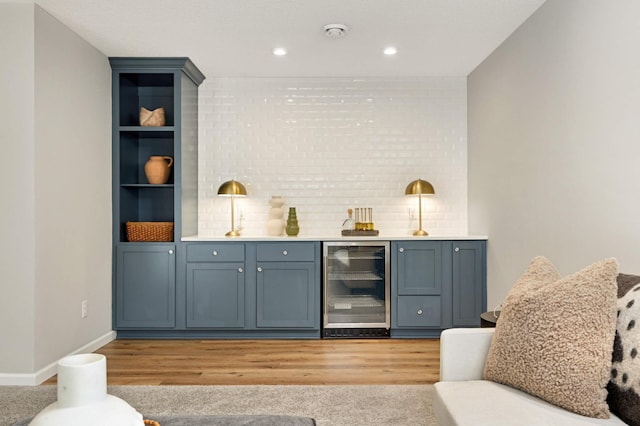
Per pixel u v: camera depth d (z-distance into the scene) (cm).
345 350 418
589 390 159
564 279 181
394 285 459
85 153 401
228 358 394
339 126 512
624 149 245
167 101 508
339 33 377
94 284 417
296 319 455
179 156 457
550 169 325
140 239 459
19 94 330
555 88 317
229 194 478
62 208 365
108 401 105
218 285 455
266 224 511
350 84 512
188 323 453
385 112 514
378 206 513
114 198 455
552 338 171
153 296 452
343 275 460
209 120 510
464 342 204
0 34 330
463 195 514
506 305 191
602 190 264
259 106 511
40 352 337
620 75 248
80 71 394
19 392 315
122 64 450
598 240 268
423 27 375
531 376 173
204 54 440
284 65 471
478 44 414
